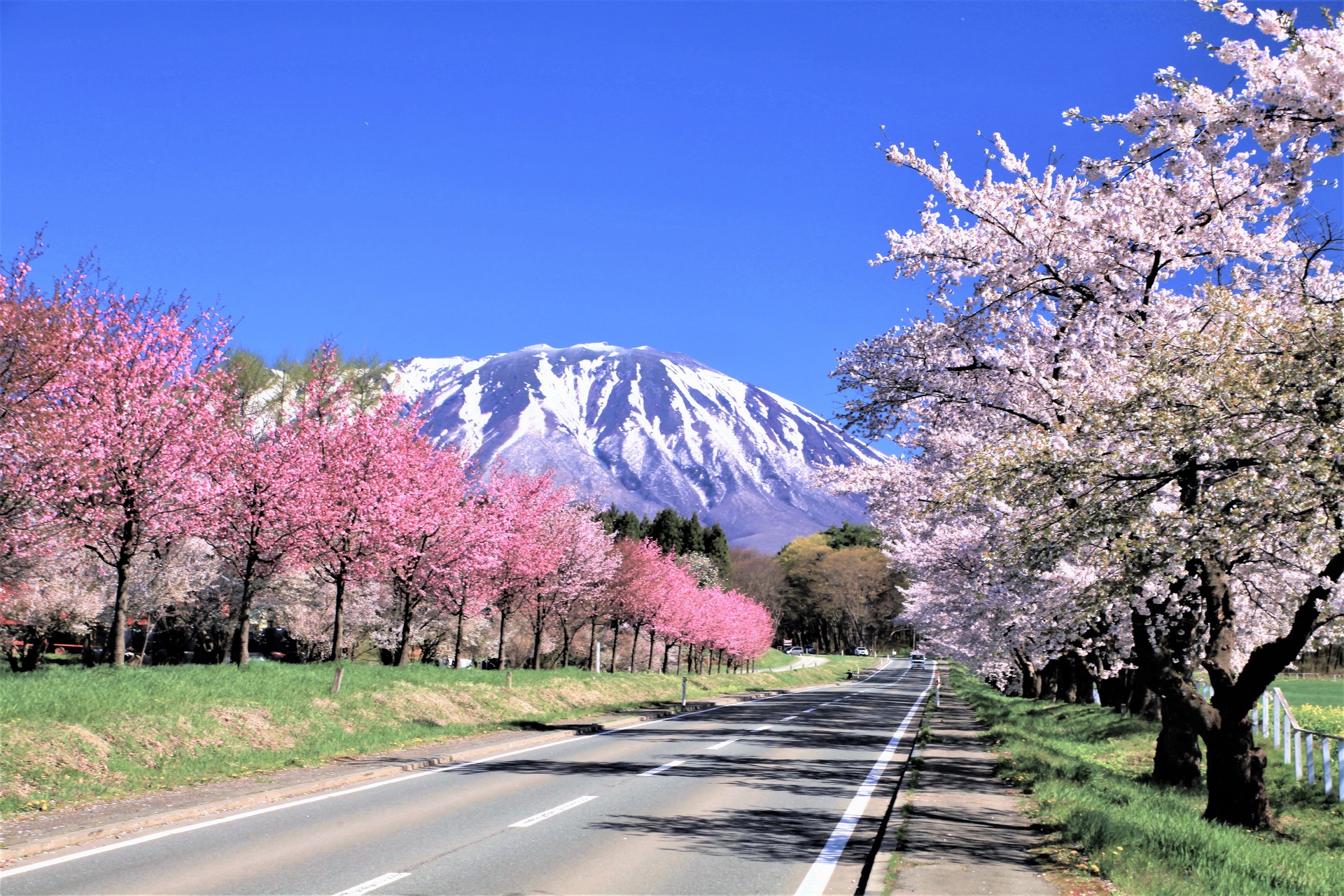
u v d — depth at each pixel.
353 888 7.05
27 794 10.48
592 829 9.73
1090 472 10.58
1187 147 11.38
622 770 15.11
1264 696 20.12
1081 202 16.14
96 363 18.61
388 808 10.95
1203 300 14.12
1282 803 14.09
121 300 19.81
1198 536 9.96
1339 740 13.88
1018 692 57.91
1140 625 13.75
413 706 21.17
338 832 9.38
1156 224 14.90
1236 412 9.59
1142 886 6.84
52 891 6.82
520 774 14.51
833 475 22.34
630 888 7.21
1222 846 8.73
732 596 86.75
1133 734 23.09
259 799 11.45
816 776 14.90
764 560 163.00
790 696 49.22
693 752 18.41
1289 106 10.02
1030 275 16.48
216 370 21.34
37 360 17.41
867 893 6.62
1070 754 19.11
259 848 8.53
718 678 60.78
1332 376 9.10
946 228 17.28
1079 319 15.91
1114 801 11.70
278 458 23.33
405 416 27.39
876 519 25.56
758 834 9.68
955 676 86.00
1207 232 15.00
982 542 17.61
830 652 161.75
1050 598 18.08
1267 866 8.38
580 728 23.12
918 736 22.16
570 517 42.97
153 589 30.31
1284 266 14.66
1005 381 17.16
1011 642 25.23
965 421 18.41
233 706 15.88
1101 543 11.34
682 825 10.12
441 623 43.81
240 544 23.83
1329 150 10.34
